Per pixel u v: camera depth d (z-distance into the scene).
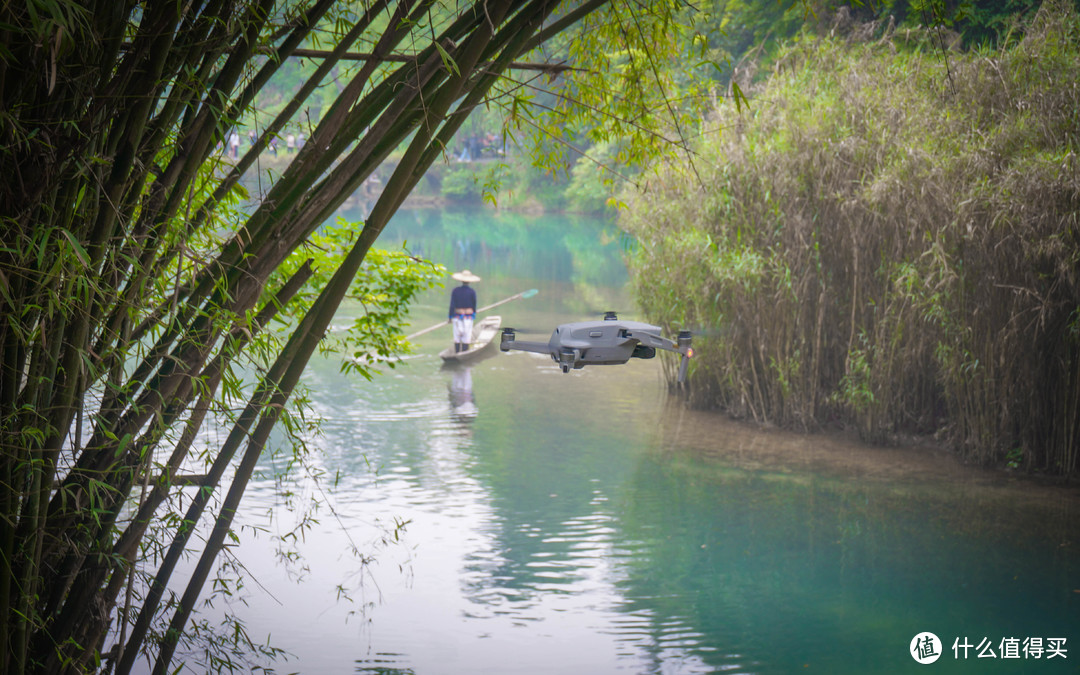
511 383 14.38
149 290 3.35
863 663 6.07
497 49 3.71
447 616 6.67
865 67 11.56
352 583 7.13
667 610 6.85
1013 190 9.49
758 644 6.35
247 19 3.12
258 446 3.77
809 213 11.43
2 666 2.88
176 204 3.28
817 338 11.52
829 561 7.82
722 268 11.61
